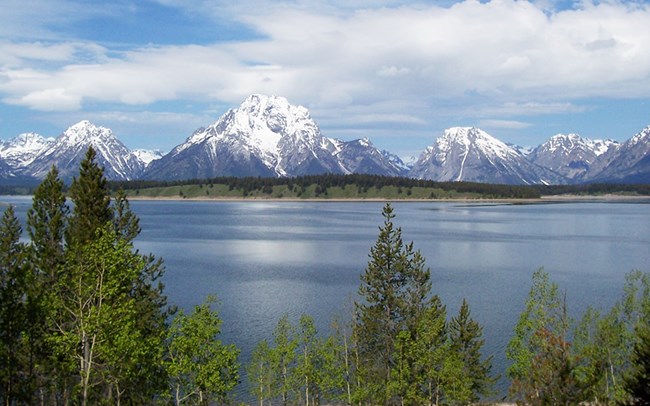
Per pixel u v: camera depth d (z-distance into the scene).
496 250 183.50
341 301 104.88
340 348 61.47
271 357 61.53
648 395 46.81
